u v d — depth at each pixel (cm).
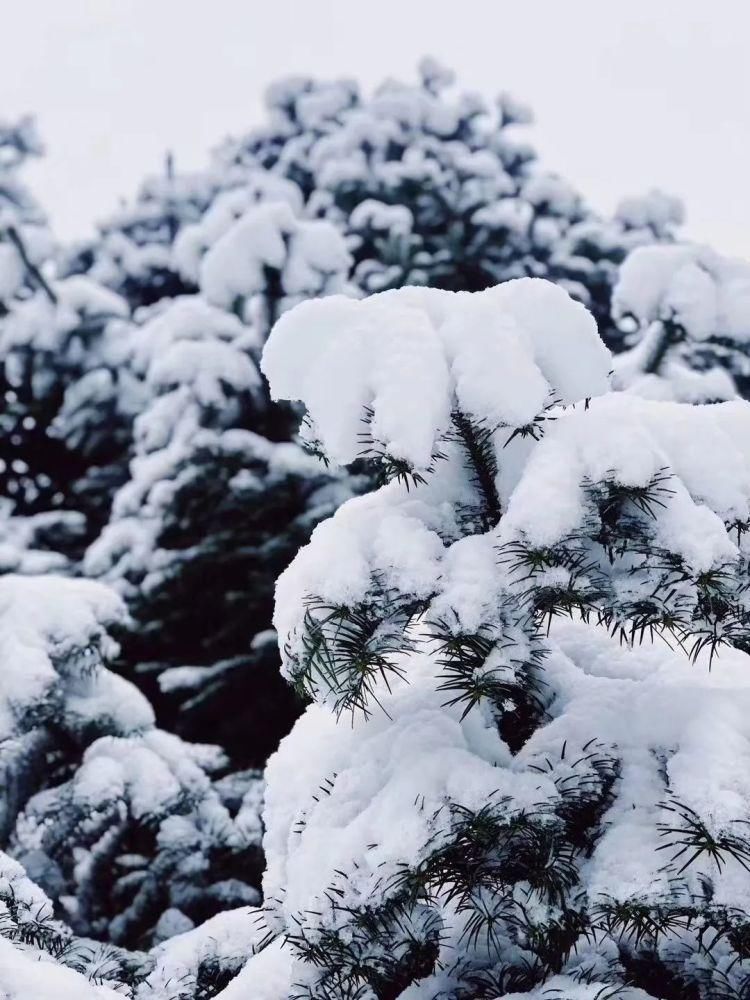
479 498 198
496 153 1059
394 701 210
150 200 1068
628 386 430
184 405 592
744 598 178
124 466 761
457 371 182
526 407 178
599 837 180
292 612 185
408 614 183
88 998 188
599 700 200
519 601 179
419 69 1102
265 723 583
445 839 170
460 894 179
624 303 423
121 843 453
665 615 171
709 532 168
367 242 886
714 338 423
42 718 364
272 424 614
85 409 746
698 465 179
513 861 174
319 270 573
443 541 192
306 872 182
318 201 938
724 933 165
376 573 182
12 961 193
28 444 863
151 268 954
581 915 171
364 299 198
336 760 204
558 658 213
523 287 193
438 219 904
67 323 741
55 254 878
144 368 668
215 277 564
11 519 775
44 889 390
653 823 176
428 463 175
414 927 180
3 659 362
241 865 450
